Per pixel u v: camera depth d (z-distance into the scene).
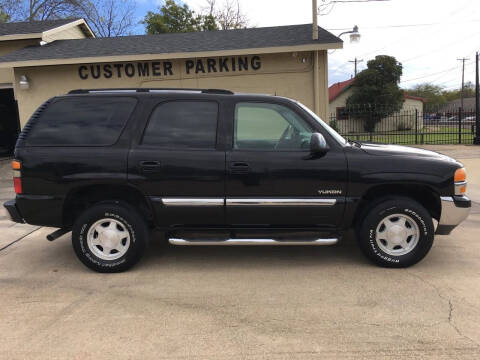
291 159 4.01
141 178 4.02
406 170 3.99
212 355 2.70
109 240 4.15
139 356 2.70
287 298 3.55
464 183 4.14
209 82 11.53
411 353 2.70
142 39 13.16
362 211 4.23
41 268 4.37
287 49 10.77
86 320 3.19
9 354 2.74
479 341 2.83
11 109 17.05
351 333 2.96
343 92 32.12
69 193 4.06
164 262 4.50
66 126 4.14
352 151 4.08
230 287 3.80
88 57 11.21
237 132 4.11
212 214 4.09
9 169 12.38
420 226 4.09
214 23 27.89
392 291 3.65
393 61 30.25
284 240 4.11
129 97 4.20
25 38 13.05
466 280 3.88
